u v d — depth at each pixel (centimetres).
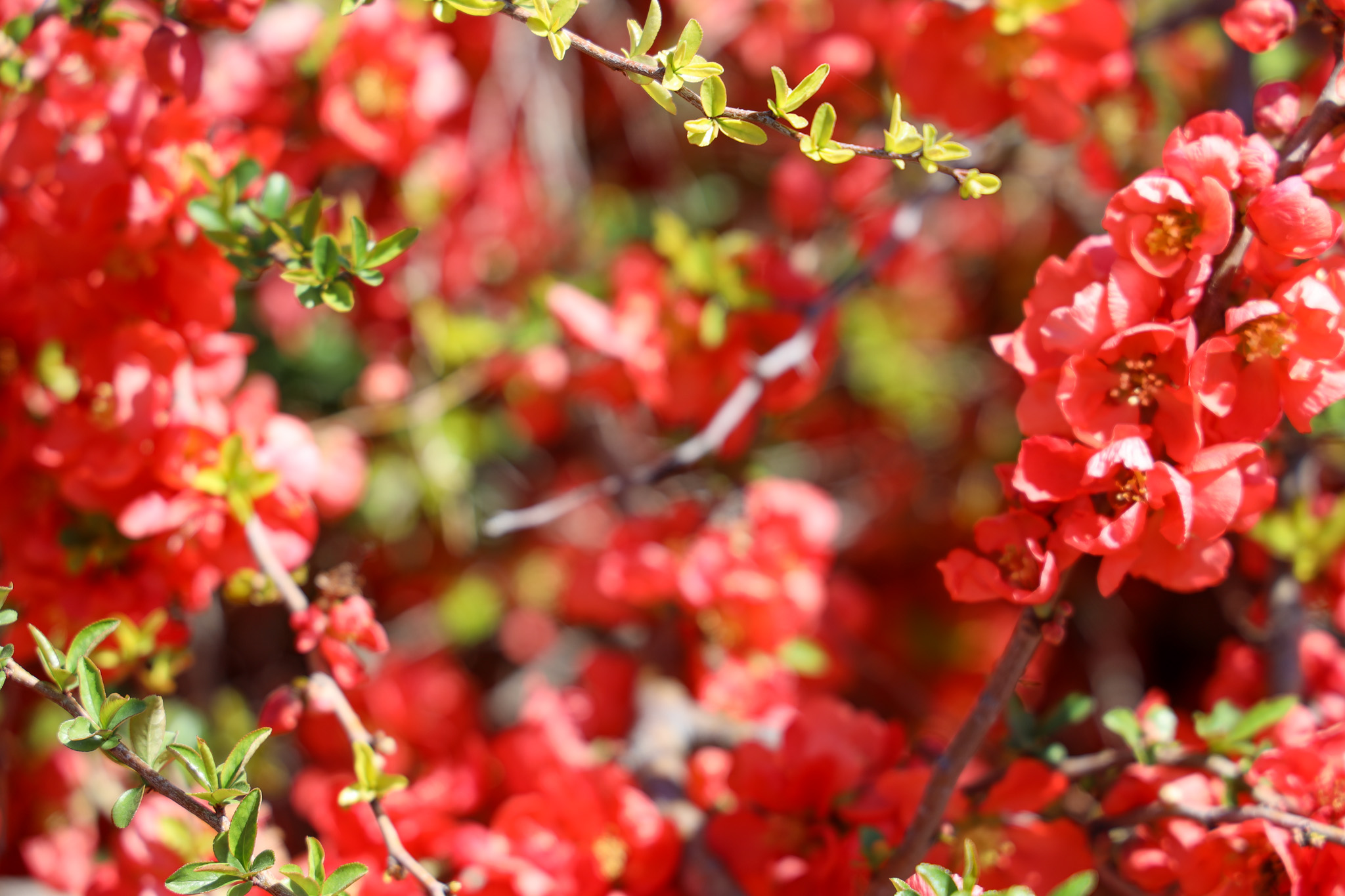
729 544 160
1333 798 135
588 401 198
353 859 145
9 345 143
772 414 185
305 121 156
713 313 155
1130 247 130
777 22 202
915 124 175
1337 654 151
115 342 140
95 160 139
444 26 185
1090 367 130
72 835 156
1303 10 134
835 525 167
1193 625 238
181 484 141
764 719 160
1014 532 131
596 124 234
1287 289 130
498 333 188
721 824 147
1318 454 163
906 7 170
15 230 142
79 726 129
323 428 186
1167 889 138
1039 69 153
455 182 181
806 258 187
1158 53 193
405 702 185
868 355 234
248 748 131
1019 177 221
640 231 219
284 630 210
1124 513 129
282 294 186
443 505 191
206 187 141
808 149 131
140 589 142
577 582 174
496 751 171
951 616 240
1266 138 133
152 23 141
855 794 145
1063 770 140
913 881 132
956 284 256
